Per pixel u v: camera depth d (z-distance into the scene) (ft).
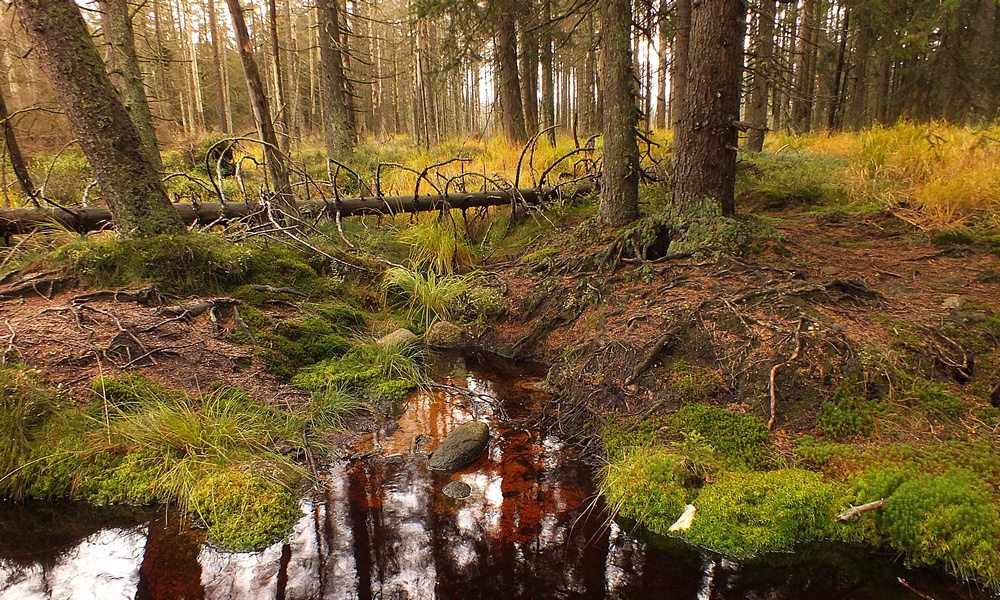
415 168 37.93
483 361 18.28
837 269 16.24
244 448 11.78
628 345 14.15
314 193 35.94
